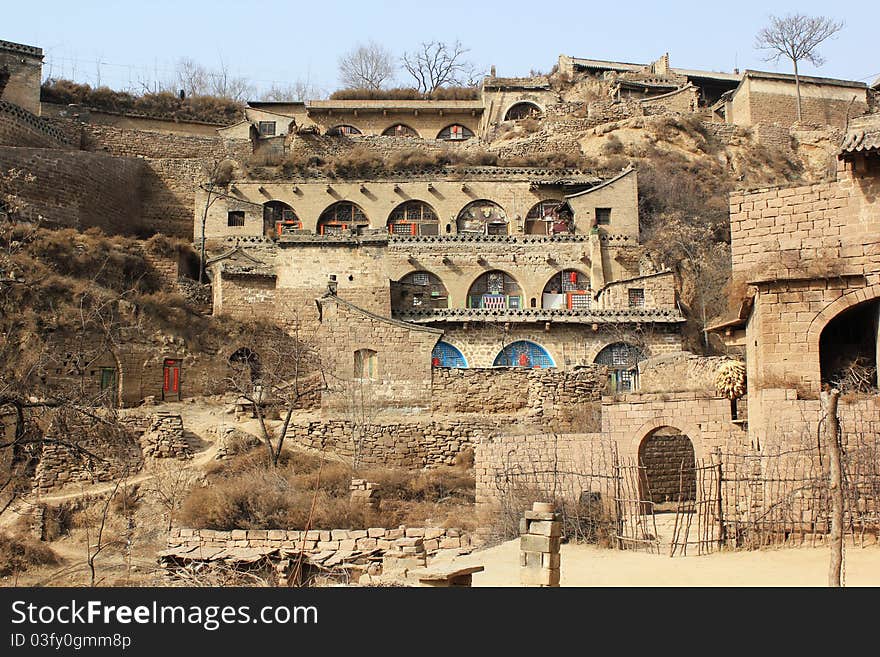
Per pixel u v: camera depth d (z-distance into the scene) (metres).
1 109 62.31
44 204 57.91
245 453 36.56
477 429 38.72
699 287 53.78
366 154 70.56
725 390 28.28
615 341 48.88
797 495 23.17
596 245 60.00
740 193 26.16
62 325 41.31
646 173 66.94
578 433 32.06
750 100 78.25
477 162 69.62
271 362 43.69
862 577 18.94
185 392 44.59
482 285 60.19
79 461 34.78
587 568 21.48
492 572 22.00
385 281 48.66
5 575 27.48
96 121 75.56
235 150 72.94
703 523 25.23
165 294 47.00
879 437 23.00
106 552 29.69
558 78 87.69
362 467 37.16
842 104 79.81
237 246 59.53
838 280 24.81
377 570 25.42
